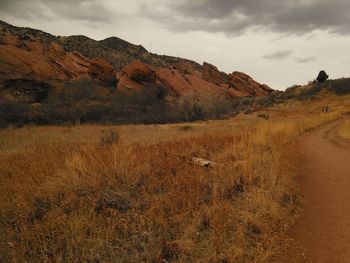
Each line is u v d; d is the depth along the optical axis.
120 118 46.31
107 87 71.12
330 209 5.70
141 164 6.77
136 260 3.55
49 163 7.15
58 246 3.72
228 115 63.09
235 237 4.02
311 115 46.25
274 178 6.46
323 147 14.12
